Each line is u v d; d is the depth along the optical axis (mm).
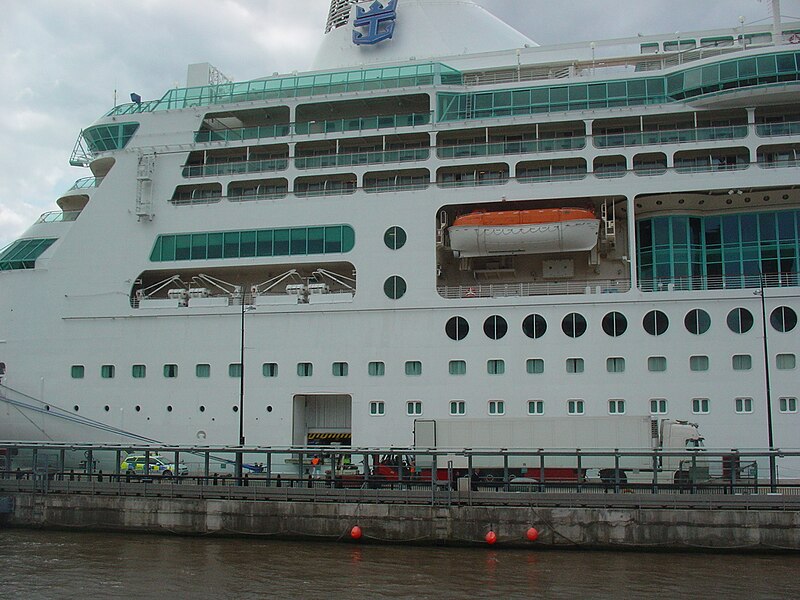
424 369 32375
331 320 33469
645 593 20000
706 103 32406
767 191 32156
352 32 40125
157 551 24625
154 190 36500
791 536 23391
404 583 21031
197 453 30109
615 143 33125
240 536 26297
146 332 35062
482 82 36312
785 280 31969
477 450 28641
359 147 36344
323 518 25766
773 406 29844
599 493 24766
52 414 35312
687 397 30406
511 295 33344
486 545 24625
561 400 31141
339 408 34375
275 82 37062
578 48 36312
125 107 38562
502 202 33656
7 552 24609
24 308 36438
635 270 31594
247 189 36438
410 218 33781
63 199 39031
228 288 36719
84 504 27625
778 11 34531
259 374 33688
